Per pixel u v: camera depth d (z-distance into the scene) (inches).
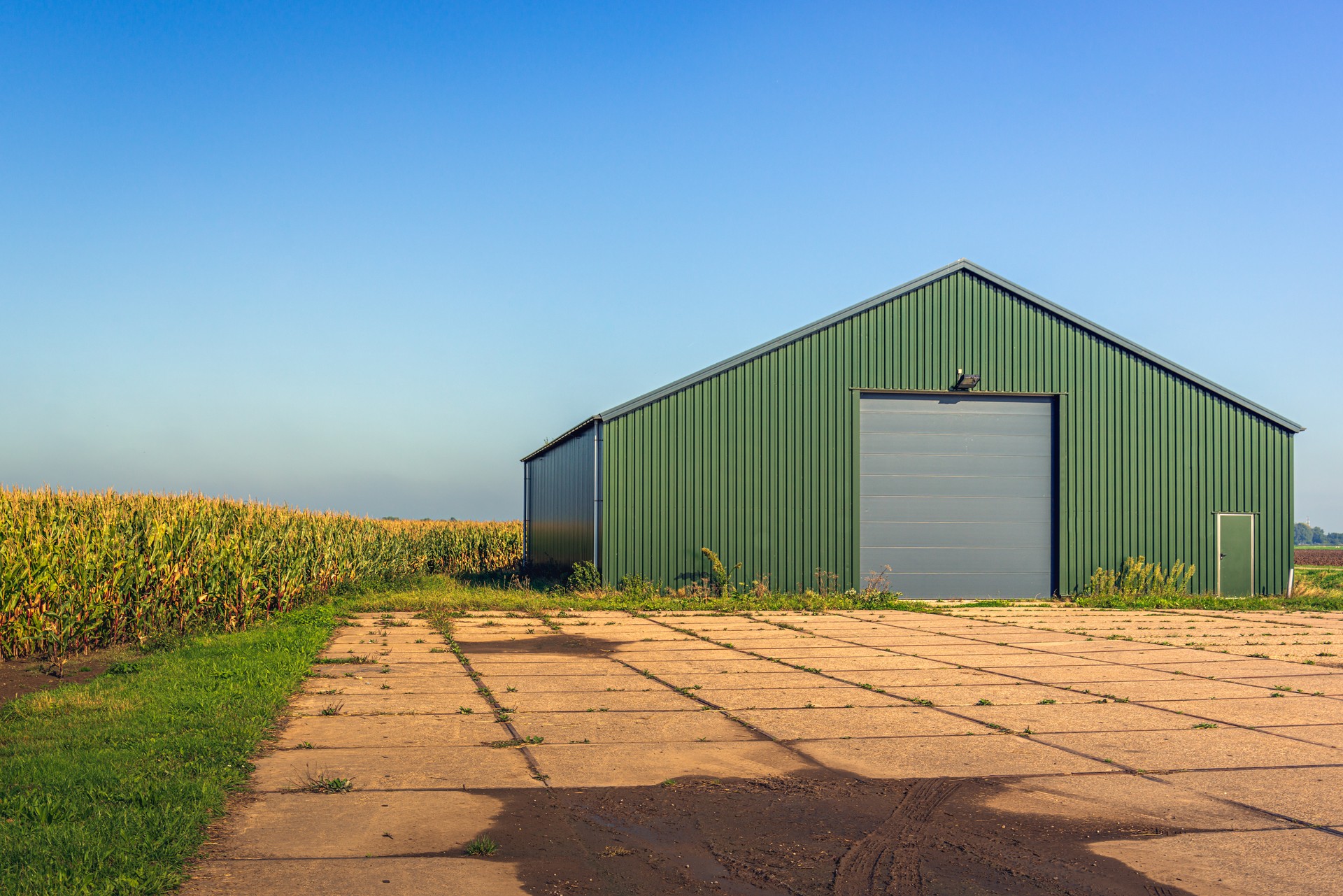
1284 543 977.5
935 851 232.5
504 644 591.2
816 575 912.3
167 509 691.4
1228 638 652.1
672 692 431.2
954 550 938.1
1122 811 262.8
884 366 930.1
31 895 186.9
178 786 256.8
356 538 1055.0
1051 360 952.9
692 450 900.6
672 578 892.6
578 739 337.7
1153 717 382.9
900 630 689.0
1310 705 409.4
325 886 203.8
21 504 617.9
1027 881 213.8
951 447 943.7
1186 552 963.3
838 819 254.7
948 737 346.9
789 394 916.0
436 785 278.8
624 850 230.2
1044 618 785.6
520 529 1481.3
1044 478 956.0
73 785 255.6
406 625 698.2
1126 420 960.3
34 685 429.4
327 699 405.1
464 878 210.7
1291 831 246.5
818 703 407.2
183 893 198.2
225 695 386.6
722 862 224.2
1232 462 973.2
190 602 616.1
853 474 920.3
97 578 542.9
